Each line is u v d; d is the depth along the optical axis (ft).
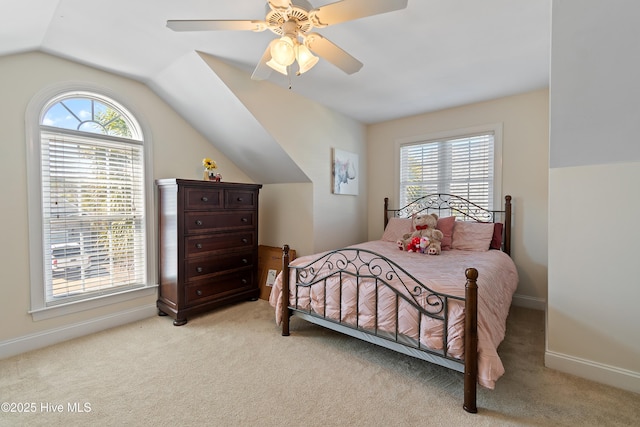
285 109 9.91
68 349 7.23
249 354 7.01
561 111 5.60
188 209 8.88
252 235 10.78
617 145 5.56
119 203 8.84
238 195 10.29
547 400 5.36
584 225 6.09
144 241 9.30
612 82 4.94
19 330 7.09
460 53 7.53
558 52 5.05
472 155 11.41
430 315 5.51
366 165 14.12
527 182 10.24
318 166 11.34
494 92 10.15
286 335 7.97
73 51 7.33
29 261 7.23
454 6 5.71
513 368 6.43
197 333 8.14
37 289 7.34
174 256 8.79
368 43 7.04
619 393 5.56
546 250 9.97
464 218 11.58
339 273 6.94
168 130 9.86
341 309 6.86
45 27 6.18
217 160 11.37
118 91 8.68
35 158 7.29
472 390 5.05
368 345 7.49
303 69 5.54
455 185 11.82
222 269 9.82
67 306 7.79
